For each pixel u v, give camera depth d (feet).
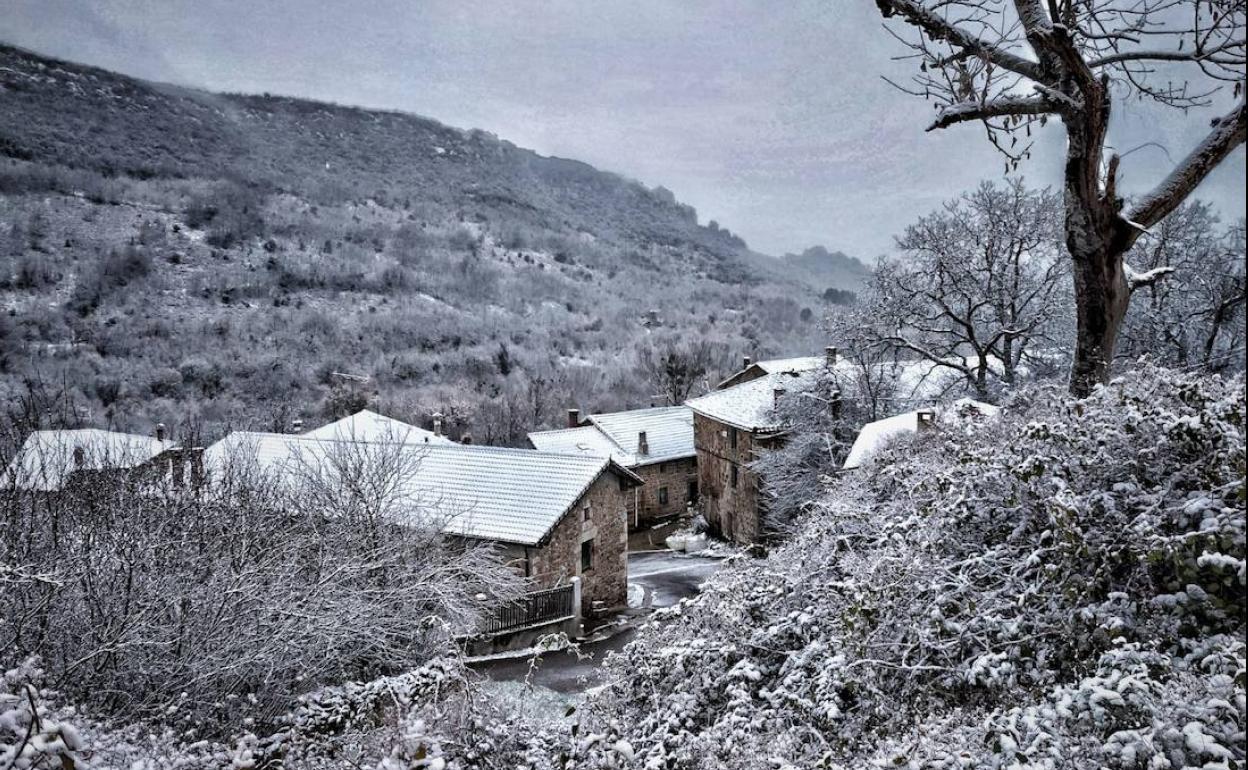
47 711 17.26
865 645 18.02
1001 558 18.51
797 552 27.96
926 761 13.12
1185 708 11.26
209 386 191.31
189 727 27.37
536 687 48.52
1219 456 15.01
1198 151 17.46
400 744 17.29
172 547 36.42
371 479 58.39
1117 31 17.30
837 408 102.68
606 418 147.64
